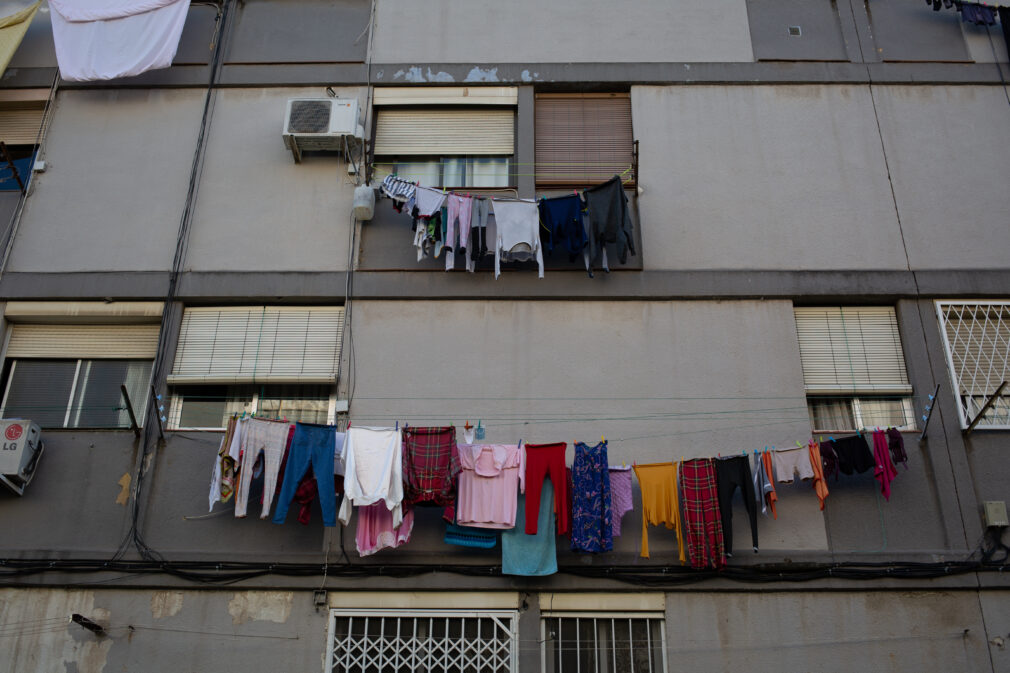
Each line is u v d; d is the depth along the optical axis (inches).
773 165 444.8
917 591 358.0
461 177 454.6
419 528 365.4
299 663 347.6
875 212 433.4
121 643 350.3
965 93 464.1
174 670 346.3
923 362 402.9
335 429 356.8
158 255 425.1
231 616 354.9
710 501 353.1
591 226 402.3
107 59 460.1
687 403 391.9
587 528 347.9
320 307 417.7
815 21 484.7
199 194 439.2
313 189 440.5
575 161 455.5
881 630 351.3
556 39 478.3
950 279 417.1
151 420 389.1
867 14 486.0
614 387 394.6
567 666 349.1
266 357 406.9
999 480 377.4
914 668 345.4
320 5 490.0
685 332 406.3
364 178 441.7
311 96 464.1
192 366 405.7
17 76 469.4
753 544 349.7
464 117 466.6
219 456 351.3
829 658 347.3
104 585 359.9
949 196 437.1
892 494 374.6
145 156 449.7
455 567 358.0
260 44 479.5
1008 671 345.1
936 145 450.0
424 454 351.3
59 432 387.9
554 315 409.7
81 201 438.3
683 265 420.2
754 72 467.8
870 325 415.8
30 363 415.8
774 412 390.6
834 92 463.8
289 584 358.0
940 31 482.6
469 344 403.5
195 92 466.6
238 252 425.7
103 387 411.2
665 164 444.8
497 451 358.9
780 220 431.2
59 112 461.4
